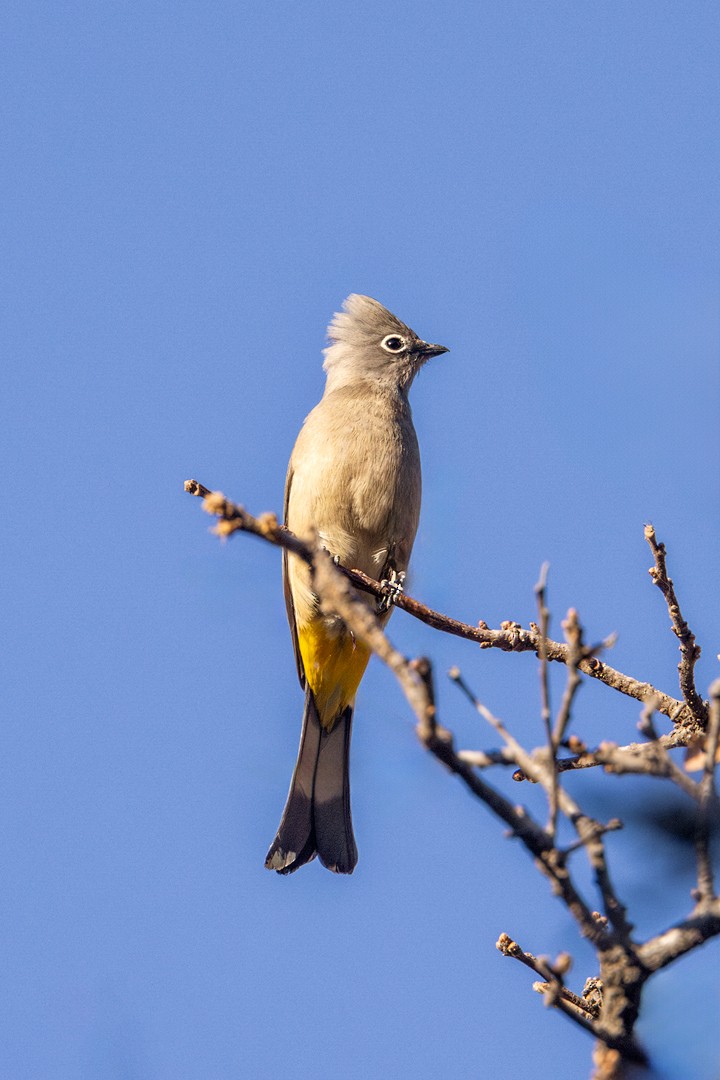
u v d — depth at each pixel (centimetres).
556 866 611
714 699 625
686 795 672
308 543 653
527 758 610
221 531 660
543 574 616
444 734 585
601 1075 620
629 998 621
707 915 617
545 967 637
